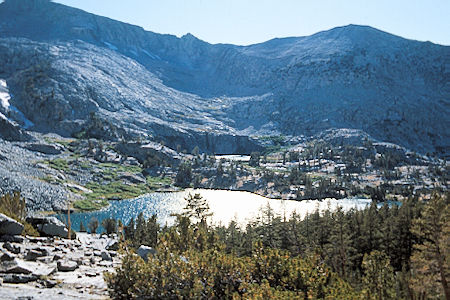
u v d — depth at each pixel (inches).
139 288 568.7
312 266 714.2
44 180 6815.9
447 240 1626.5
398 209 3661.4
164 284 566.9
